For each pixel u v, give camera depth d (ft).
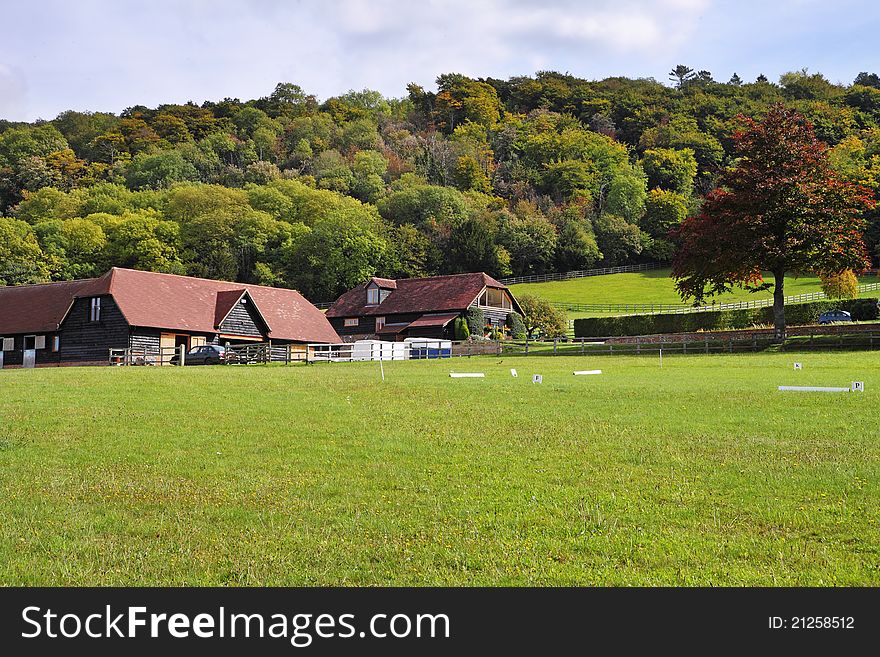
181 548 44.65
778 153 177.78
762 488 52.60
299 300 227.61
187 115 601.62
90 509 50.93
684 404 84.99
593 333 249.55
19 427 73.56
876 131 522.88
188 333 192.95
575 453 63.57
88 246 342.85
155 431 72.49
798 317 228.02
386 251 377.71
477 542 44.83
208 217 377.71
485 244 412.36
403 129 655.76
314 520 48.78
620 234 463.01
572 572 40.91
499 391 97.55
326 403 88.58
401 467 60.23
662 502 50.78
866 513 47.11
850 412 76.69
